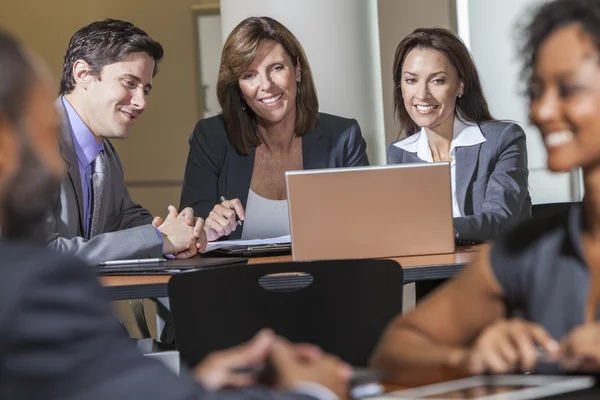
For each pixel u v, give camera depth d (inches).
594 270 55.7
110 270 101.0
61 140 123.7
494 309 59.5
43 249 38.5
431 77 143.6
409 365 57.7
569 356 52.7
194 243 113.6
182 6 273.4
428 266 94.6
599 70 52.4
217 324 85.0
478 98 145.9
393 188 101.1
